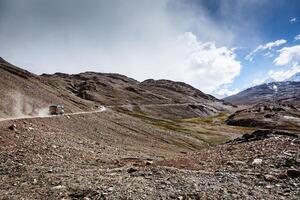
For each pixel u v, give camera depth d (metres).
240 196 15.32
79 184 17.83
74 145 41.25
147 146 75.25
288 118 176.12
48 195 16.48
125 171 21.70
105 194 15.83
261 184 17.23
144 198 15.22
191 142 107.25
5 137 33.41
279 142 27.64
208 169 21.73
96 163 29.73
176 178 18.36
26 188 17.95
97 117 102.62
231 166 21.62
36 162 26.30
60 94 154.62
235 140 39.91
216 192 15.84
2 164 23.98
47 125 57.62
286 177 17.89
